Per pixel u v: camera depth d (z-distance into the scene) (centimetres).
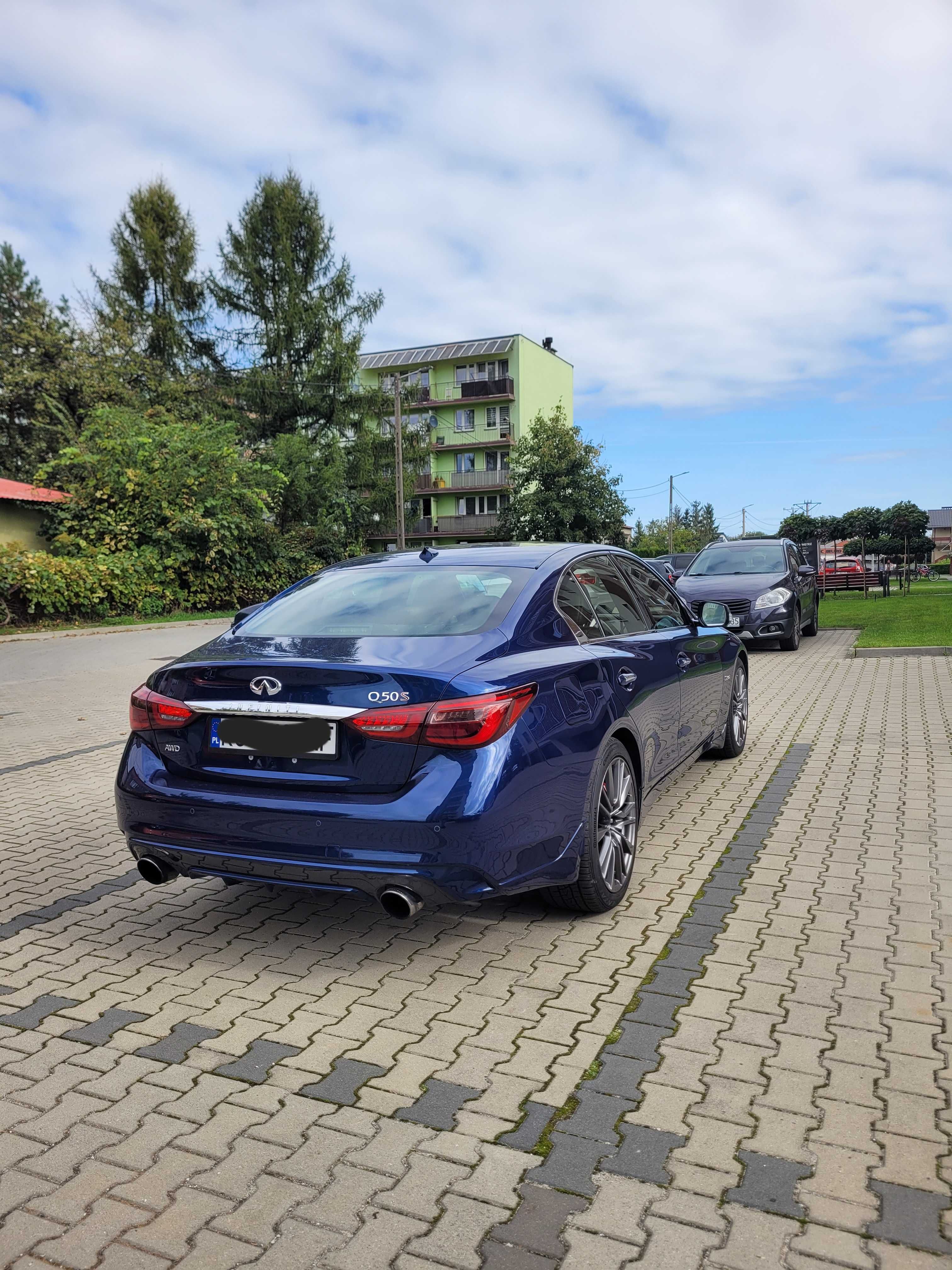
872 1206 201
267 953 347
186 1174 218
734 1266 185
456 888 299
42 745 782
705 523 11975
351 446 4028
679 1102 242
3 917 391
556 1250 191
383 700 301
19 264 3994
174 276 4050
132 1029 291
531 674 330
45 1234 199
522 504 4222
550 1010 295
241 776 321
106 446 2425
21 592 2011
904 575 2925
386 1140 230
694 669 514
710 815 509
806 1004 293
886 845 448
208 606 2619
